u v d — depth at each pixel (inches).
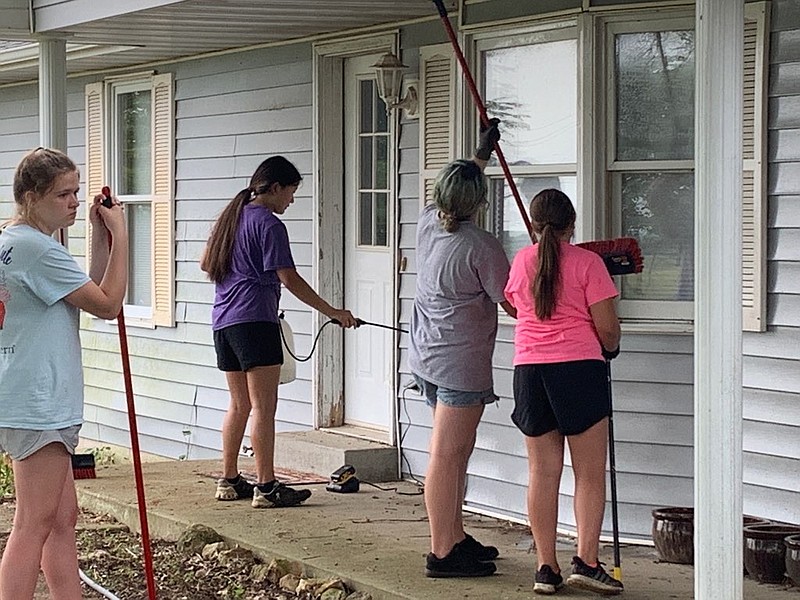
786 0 233.5
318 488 304.0
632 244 217.2
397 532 260.7
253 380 278.8
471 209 217.8
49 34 335.6
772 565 224.2
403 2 282.8
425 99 299.9
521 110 274.4
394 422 313.6
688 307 250.8
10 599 181.6
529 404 210.7
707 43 173.5
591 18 254.2
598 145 255.4
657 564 238.5
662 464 251.3
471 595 214.2
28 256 180.4
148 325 411.2
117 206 193.2
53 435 181.2
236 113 368.2
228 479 292.4
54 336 181.9
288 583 235.3
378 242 326.6
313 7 289.7
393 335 312.3
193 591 237.8
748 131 238.4
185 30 328.5
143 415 417.7
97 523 291.6
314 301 271.7
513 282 213.5
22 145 481.1
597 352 208.7
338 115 336.8
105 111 429.1
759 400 239.6
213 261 276.7
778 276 236.5
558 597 212.8
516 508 277.3
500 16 275.7
